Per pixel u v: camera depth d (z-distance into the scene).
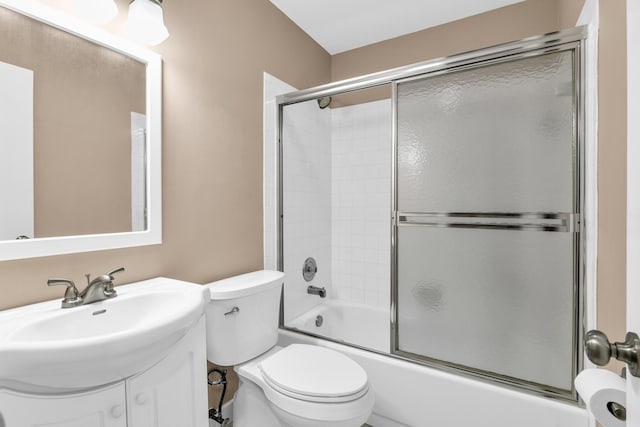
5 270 1.00
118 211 1.29
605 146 1.13
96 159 1.22
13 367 0.69
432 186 1.66
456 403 1.49
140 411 0.97
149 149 1.38
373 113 2.58
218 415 1.63
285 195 2.23
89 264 1.19
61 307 1.01
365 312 2.48
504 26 2.15
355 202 2.67
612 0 1.05
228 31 1.79
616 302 1.02
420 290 1.69
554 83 1.39
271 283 1.67
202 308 1.08
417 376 1.58
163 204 1.45
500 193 1.50
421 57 2.43
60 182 1.12
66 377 0.77
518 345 1.47
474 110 1.56
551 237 1.40
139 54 1.34
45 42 1.09
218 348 1.47
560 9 1.92
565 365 1.37
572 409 1.27
